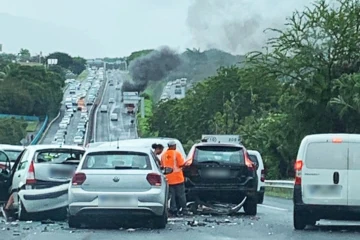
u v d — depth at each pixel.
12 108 131.75
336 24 49.75
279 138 55.59
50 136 126.62
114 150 16.92
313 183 16.70
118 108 167.25
